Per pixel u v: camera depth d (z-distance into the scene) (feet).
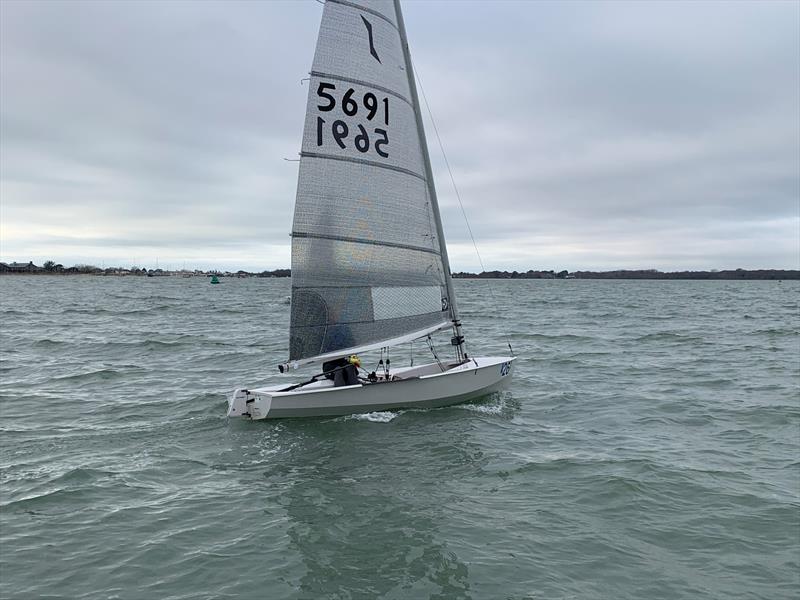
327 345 44.91
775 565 23.67
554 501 29.96
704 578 22.72
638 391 58.34
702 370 71.72
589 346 96.84
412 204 47.80
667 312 189.67
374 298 46.47
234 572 22.85
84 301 240.94
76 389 58.85
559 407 51.03
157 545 24.94
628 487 31.55
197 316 165.17
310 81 42.57
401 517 28.04
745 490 31.30
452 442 39.78
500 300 280.92
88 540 25.34
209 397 54.29
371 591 21.63
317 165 43.21
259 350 90.58
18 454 37.17
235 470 34.47
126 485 31.78
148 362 77.97
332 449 38.27
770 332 118.93
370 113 45.19
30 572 22.59
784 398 54.60
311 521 27.53
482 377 50.57
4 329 120.37
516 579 22.52
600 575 22.88
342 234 44.62
